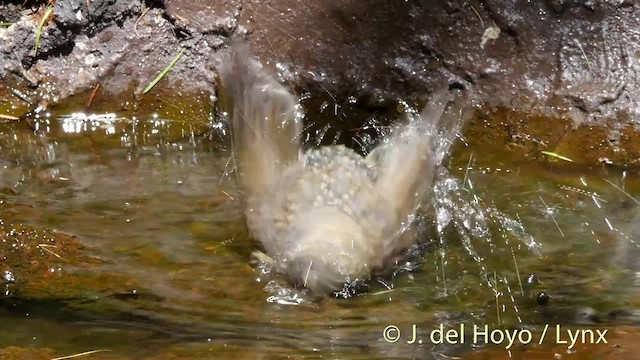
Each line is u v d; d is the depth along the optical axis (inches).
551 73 587.8
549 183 560.1
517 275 475.8
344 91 610.5
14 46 617.3
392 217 481.1
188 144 607.2
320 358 400.2
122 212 526.0
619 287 463.8
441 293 460.8
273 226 479.5
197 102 622.2
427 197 524.1
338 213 468.1
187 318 434.0
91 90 623.2
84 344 410.9
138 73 622.8
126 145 606.9
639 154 570.9
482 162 578.6
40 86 622.2
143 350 406.6
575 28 585.3
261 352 404.8
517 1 590.2
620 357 397.7
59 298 449.7
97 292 454.3
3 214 515.8
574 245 502.3
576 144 580.1
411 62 603.8
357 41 609.0
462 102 597.0
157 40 620.7
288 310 442.3
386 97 606.9
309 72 612.7
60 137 611.5
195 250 491.2
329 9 610.2
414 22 601.9
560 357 398.9
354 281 453.7
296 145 523.8
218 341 414.3
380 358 400.2
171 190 551.8
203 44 618.2
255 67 600.4
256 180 501.7
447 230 513.0
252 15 616.1
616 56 581.0
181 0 617.0
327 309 445.1
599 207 537.6
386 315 439.2
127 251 489.4
